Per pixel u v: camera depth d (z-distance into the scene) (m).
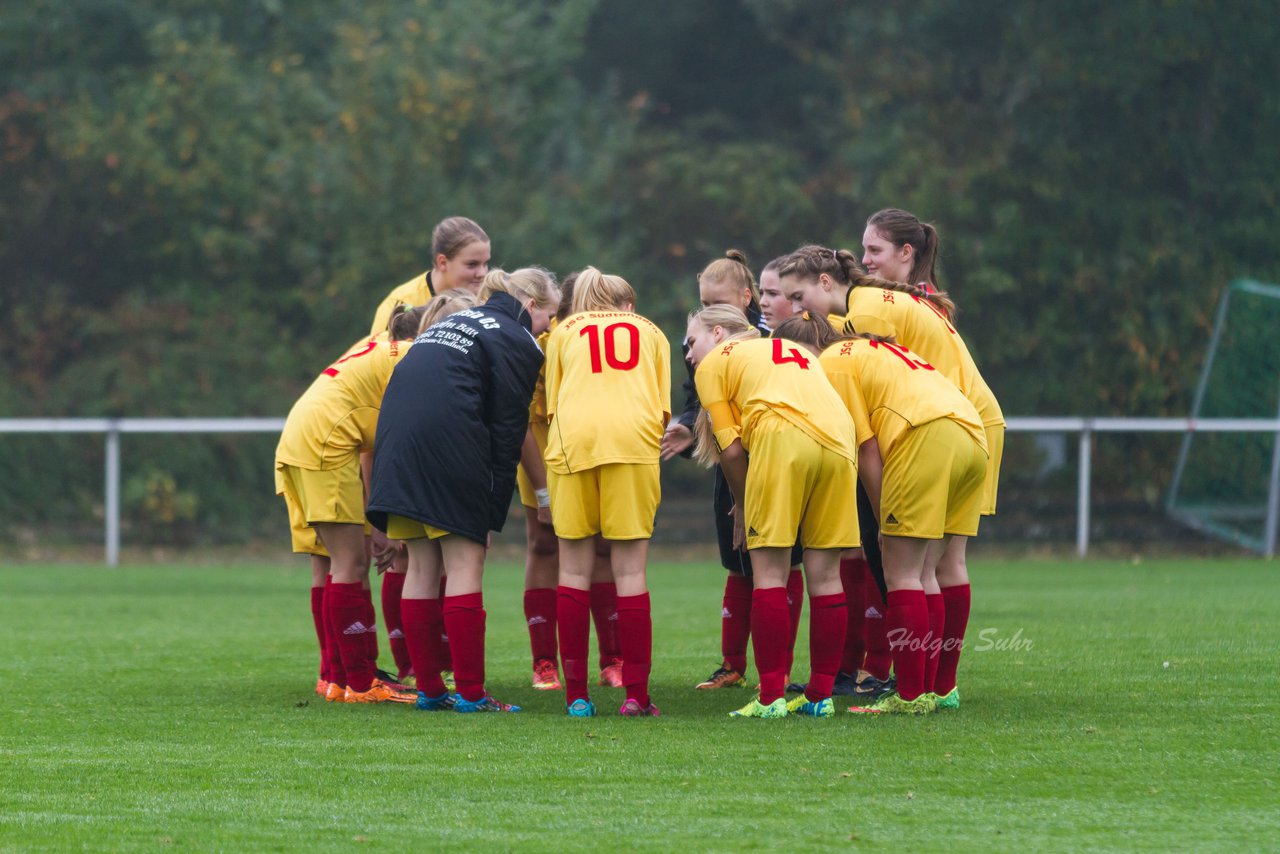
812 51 95.31
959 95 80.38
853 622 22.73
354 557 21.84
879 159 81.25
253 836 13.35
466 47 81.06
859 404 19.80
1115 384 73.25
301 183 75.38
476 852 12.79
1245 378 70.12
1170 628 30.53
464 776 15.72
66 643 29.88
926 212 74.50
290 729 18.83
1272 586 43.09
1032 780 15.34
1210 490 67.88
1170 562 55.50
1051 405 73.50
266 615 36.38
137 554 62.72
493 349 20.47
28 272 79.19
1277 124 74.31
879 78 82.38
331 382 21.81
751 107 106.44
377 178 75.69
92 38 81.69
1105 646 27.23
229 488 70.75
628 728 18.72
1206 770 15.79
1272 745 17.11
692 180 84.56
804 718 19.42
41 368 77.12
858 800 14.53
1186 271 73.00
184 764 16.45
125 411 71.00
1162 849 12.77
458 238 25.20
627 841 13.09
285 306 77.62
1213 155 74.06
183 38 80.62
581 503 19.92
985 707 20.17
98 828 13.66
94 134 75.25
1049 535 64.25
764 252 83.31
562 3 98.75
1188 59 72.75
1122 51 72.88
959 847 12.84
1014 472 73.06
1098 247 74.06
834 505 19.38
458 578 20.61
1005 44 77.56
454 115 78.69
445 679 24.77
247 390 72.81
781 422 19.12
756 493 19.25
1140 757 16.48
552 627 23.78
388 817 13.98
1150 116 74.25
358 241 74.62
